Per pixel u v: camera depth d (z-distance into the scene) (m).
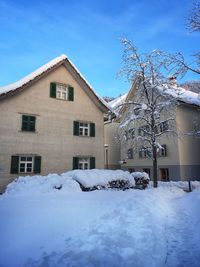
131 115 17.53
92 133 20.58
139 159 28.39
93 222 6.39
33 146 17.23
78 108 20.20
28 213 7.10
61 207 7.85
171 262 4.55
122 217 6.75
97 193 11.43
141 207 8.07
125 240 5.12
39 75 17.94
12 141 16.41
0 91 16.27
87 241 5.07
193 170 23.11
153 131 17.08
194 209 9.17
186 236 6.06
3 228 5.91
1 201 8.94
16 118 16.86
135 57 17.48
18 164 16.38
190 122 23.94
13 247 4.95
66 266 4.07
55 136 18.41
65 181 12.80
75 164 18.92
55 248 4.85
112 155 33.09
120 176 14.95
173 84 18.47
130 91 25.77
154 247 4.99
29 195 10.46
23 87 17.16
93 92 20.77
